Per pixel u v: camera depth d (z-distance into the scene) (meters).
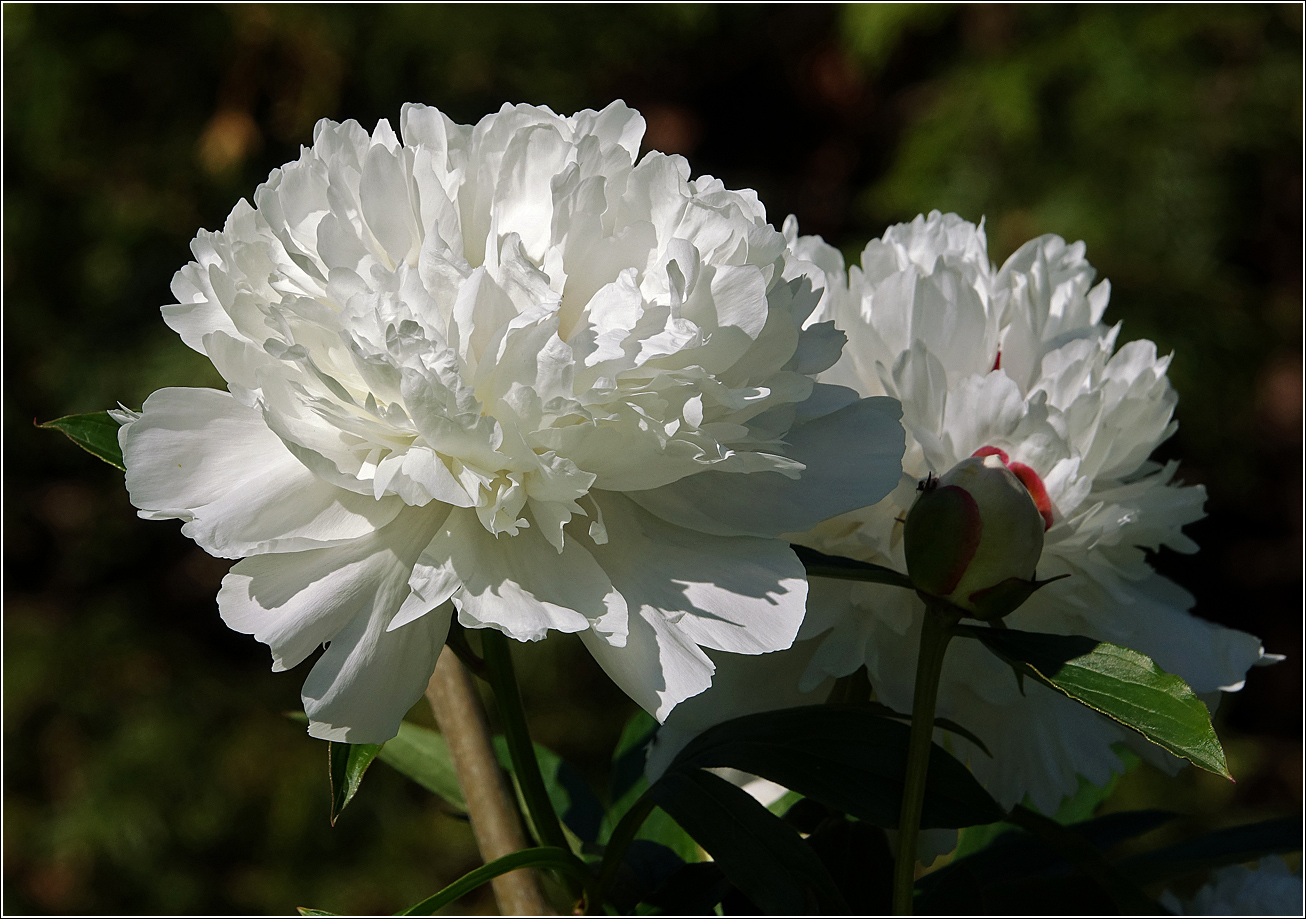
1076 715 0.68
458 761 0.70
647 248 0.60
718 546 0.61
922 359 0.66
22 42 2.12
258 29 2.13
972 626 0.63
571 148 0.60
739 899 0.67
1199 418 2.14
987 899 0.69
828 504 0.61
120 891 2.04
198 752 2.12
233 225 0.60
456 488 0.58
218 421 0.60
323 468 0.58
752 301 0.59
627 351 0.59
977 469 0.62
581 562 0.60
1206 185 2.11
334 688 0.58
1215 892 0.72
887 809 0.63
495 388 0.59
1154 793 2.06
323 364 0.59
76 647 2.18
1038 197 2.14
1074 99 2.14
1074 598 0.68
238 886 2.08
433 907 0.62
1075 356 0.68
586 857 0.72
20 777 2.11
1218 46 2.19
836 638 0.66
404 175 0.60
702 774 0.65
